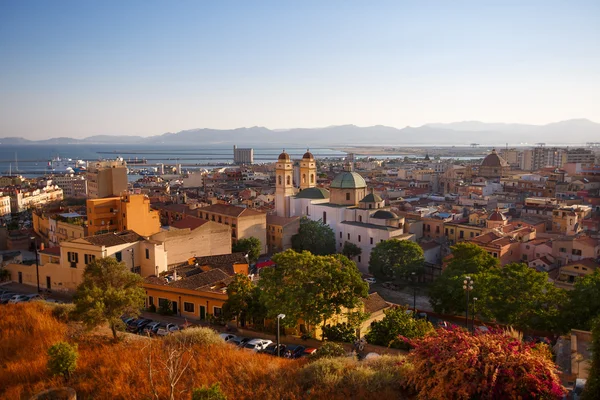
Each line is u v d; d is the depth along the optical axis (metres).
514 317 76.88
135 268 97.25
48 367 42.28
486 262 97.50
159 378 40.16
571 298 76.88
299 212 163.00
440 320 89.75
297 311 64.56
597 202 180.50
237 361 43.88
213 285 85.00
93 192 158.75
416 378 31.31
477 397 28.58
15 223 169.62
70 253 93.88
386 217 137.25
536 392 28.12
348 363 42.31
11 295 92.06
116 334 56.12
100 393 38.53
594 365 31.02
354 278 68.31
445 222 147.25
